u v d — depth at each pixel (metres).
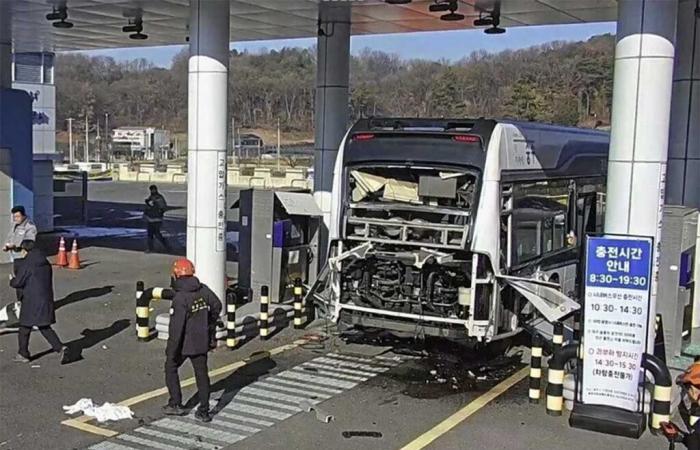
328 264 11.47
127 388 9.38
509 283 10.59
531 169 11.83
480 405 9.19
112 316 13.13
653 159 8.89
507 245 10.88
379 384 9.96
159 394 9.17
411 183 11.18
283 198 13.56
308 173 50.06
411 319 10.94
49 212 23.52
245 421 8.41
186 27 18.45
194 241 11.50
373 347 11.80
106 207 33.25
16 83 29.88
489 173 10.46
